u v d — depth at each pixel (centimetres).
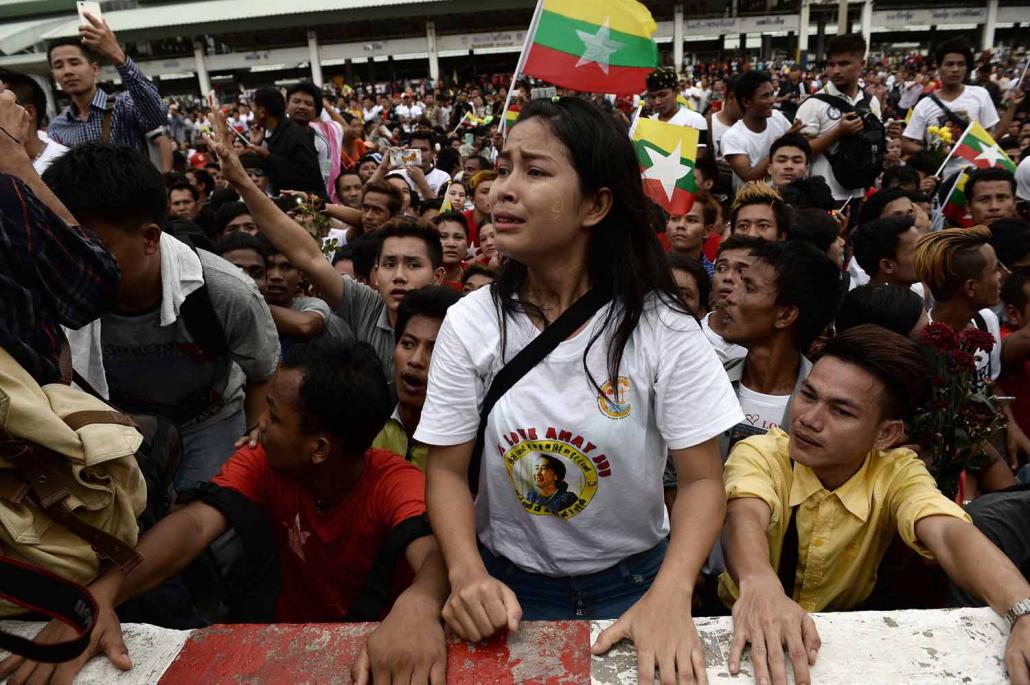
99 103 489
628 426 147
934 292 337
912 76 2086
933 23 3972
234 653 139
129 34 4097
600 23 311
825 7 3784
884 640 132
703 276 308
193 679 134
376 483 194
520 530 164
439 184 871
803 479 186
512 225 140
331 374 181
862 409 172
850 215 569
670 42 4197
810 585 187
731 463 192
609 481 151
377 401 186
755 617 137
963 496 229
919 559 188
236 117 2239
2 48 4416
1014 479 259
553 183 137
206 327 233
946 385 202
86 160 196
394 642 133
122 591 154
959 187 548
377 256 336
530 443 148
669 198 393
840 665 127
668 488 240
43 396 131
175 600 205
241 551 200
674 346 146
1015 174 612
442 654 133
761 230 373
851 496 181
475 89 3516
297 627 146
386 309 318
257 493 199
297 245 293
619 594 168
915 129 720
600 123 139
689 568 138
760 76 573
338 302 308
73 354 216
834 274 252
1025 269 345
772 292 244
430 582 152
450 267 448
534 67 318
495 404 149
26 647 119
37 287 137
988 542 148
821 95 574
